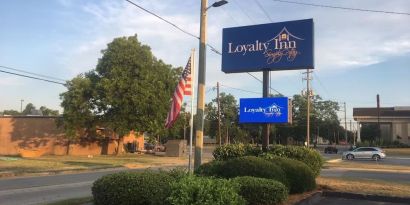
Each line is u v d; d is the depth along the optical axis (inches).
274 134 3769.7
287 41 724.0
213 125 3939.5
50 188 719.7
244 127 3932.1
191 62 669.9
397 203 542.3
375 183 752.3
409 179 940.6
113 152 2149.4
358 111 4340.6
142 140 2402.8
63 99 1845.5
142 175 407.8
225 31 765.9
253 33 747.4
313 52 708.7
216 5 674.2
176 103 646.5
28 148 1978.3
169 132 2042.3
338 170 1286.9
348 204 526.3
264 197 414.0
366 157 2135.8
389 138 4441.4
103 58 1868.8
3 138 1998.0
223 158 709.3
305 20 716.7
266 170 488.4
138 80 1824.6
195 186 314.8
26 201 563.8
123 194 396.2
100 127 1985.7
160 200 324.5
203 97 668.7
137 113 1824.6
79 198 544.7
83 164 1341.0
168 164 1482.5
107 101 1790.1
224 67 760.3
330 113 4613.7
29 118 1993.1
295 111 4320.9
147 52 1875.0
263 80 738.8
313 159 681.6
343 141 5944.9
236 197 324.8
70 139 1916.8
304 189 550.3
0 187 730.8
